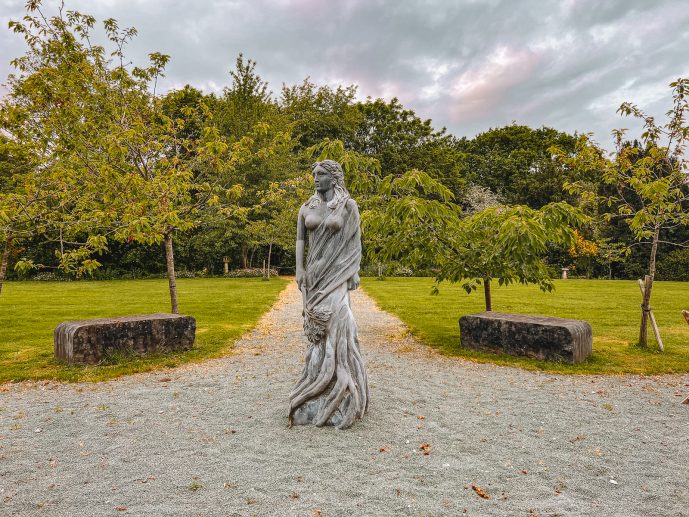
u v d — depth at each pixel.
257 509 3.17
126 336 7.72
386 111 41.78
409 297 18.12
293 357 8.19
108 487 3.48
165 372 7.10
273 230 27.91
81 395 5.92
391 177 8.87
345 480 3.59
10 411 5.29
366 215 9.02
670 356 8.08
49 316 12.70
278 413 5.21
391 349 8.92
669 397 5.92
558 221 8.00
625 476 3.71
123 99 9.60
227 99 32.50
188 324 8.55
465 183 44.22
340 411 4.74
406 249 8.84
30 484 3.53
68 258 8.21
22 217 7.62
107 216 8.46
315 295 4.82
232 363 7.71
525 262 8.42
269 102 33.94
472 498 3.33
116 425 4.84
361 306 15.77
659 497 3.37
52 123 8.40
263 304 15.84
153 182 8.77
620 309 14.15
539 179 41.59
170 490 3.44
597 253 30.67
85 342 7.27
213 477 3.64
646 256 31.20
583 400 5.79
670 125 8.13
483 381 6.66
